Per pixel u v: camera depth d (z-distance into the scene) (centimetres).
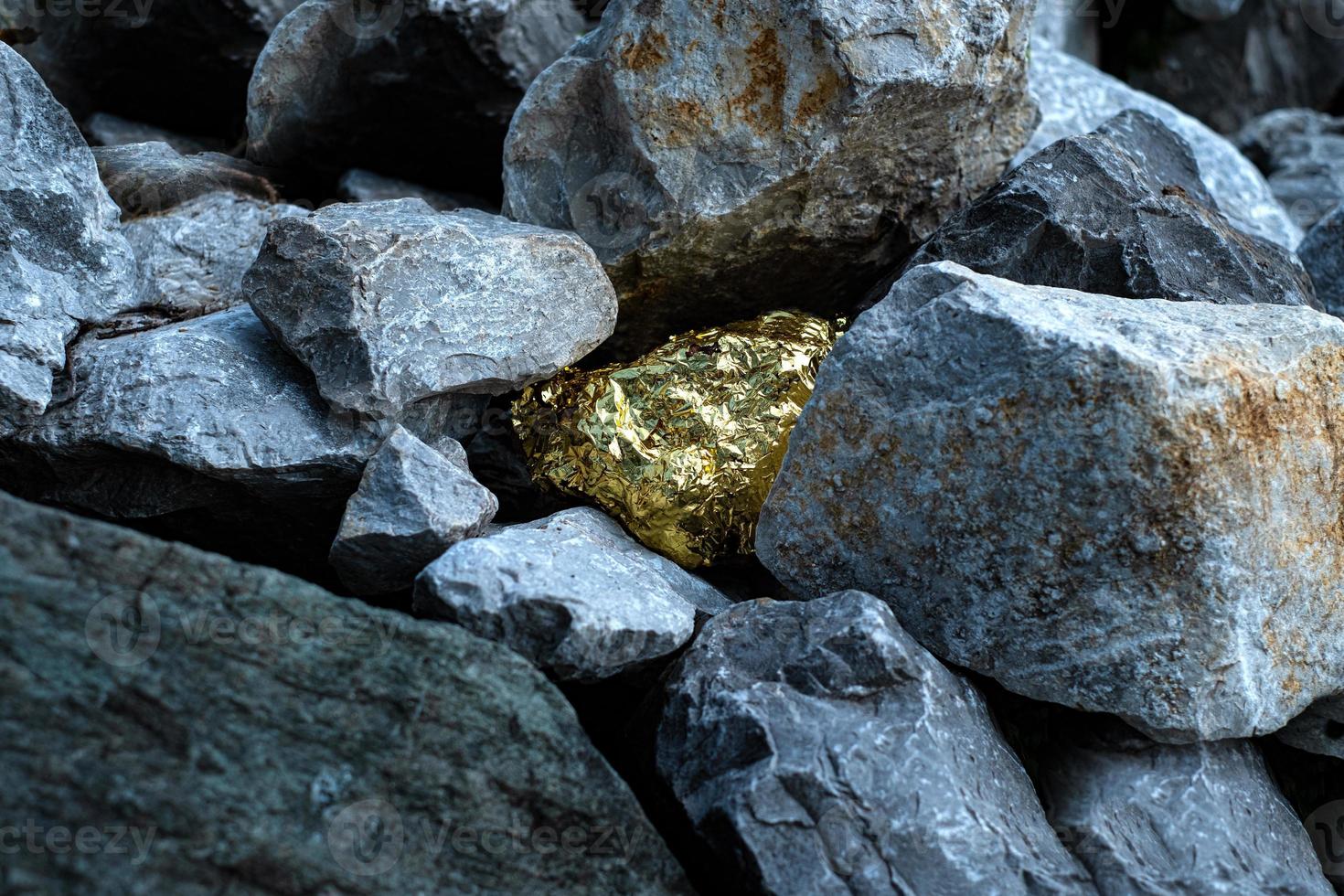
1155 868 234
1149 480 223
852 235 335
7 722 187
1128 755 252
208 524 278
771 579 298
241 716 201
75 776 188
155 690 196
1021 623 241
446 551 243
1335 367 251
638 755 250
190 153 398
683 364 295
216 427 260
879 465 248
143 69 418
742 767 229
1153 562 228
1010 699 265
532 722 218
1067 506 230
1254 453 231
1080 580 234
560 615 233
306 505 273
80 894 181
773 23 290
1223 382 227
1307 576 245
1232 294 306
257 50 409
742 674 242
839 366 251
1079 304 255
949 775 228
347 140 387
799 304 356
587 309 296
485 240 278
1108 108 472
